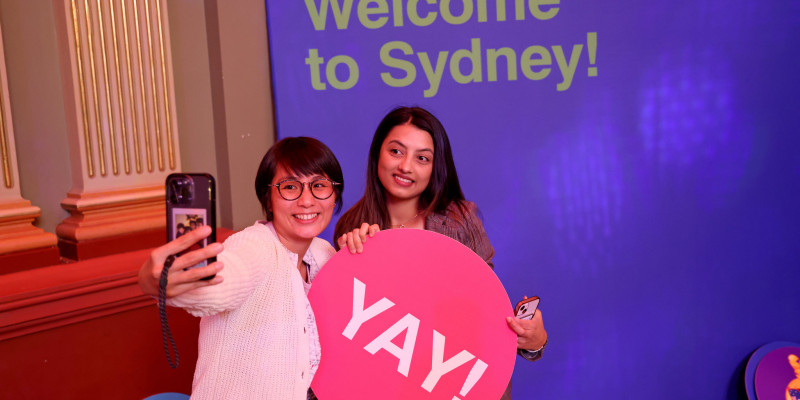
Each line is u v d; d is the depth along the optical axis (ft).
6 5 6.97
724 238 9.45
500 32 8.86
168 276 3.13
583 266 9.39
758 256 9.52
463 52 8.84
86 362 6.79
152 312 7.27
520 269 9.30
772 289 9.60
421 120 5.57
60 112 7.50
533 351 5.36
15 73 7.11
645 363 9.64
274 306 3.98
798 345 9.61
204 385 3.90
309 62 8.56
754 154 9.32
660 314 9.54
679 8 8.98
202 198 3.41
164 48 7.93
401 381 4.71
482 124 8.98
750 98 9.21
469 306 4.83
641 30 8.98
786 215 9.48
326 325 4.65
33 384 6.41
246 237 4.10
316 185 4.35
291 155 4.30
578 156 9.16
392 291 4.78
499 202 9.13
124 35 7.59
